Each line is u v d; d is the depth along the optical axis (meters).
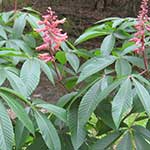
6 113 0.62
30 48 0.94
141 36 0.79
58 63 0.94
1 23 1.01
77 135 0.72
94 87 0.73
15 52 0.75
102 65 0.77
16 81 0.70
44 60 0.80
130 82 0.69
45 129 0.69
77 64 0.86
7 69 0.74
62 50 0.92
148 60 0.85
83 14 4.68
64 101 0.78
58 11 4.67
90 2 4.97
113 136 0.75
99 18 4.62
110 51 0.89
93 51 0.96
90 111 0.70
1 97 0.67
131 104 0.67
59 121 0.80
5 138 0.60
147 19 0.79
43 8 4.53
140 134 0.74
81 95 0.78
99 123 0.84
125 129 0.76
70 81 0.88
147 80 0.76
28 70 0.73
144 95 0.67
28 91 0.71
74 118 0.74
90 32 0.91
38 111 0.72
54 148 0.68
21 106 0.67
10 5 4.02
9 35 0.99
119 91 0.68
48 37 0.77
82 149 0.78
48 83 3.24
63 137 0.78
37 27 0.93
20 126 0.72
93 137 0.83
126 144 0.73
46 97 3.03
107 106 0.77
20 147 0.72
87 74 0.75
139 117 0.82
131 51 0.83
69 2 4.81
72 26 4.33
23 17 0.95
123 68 0.78
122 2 4.63
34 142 0.77
